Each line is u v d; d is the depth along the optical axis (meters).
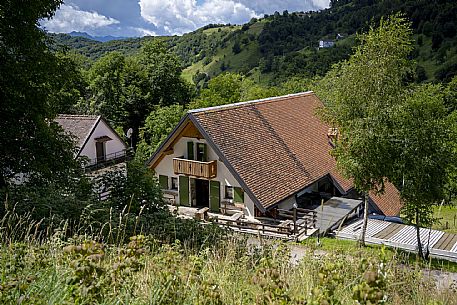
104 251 4.06
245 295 3.69
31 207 9.47
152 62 52.88
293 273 4.48
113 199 13.04
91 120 34.88
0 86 14.77
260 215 21.38
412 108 16.52
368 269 3.44
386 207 25.50
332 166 25.55
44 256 4.47
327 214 21.62
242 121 24.22
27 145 15.77
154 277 3.77
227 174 22.14
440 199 16.58
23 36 15.26
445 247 17.73
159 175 24.84
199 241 9.97
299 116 28.38
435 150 16.23
